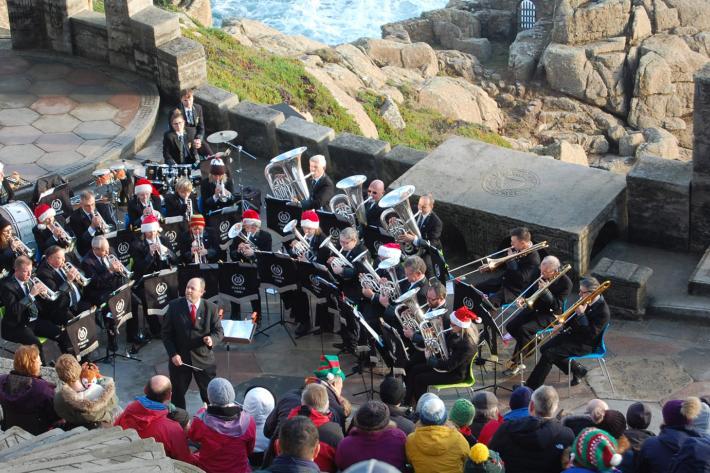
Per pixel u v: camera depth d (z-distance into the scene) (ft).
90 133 81.92
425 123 150.51
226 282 58.85
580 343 52.70
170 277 58.39
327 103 121.80
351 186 63.31
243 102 83.15
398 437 37.37
